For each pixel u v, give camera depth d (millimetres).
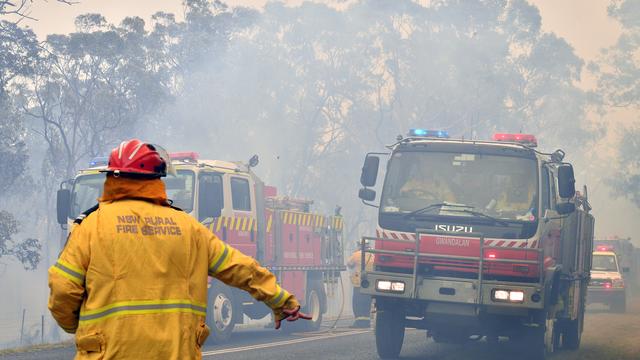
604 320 27562
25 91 54656
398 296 12797
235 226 17500
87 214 3982
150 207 4008
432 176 13352
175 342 3885
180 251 3979
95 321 3832
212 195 16531
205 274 4055
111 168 4012
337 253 23359
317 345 15766
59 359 12859
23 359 12828
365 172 13477
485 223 12914
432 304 12898
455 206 13102
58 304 3840
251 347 15383
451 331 13555
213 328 16438
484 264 12828
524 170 13133
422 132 14125
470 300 12672
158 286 3904
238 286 4164
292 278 20344
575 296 16344
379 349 13617
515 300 12531
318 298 21828
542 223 12922
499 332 13344
